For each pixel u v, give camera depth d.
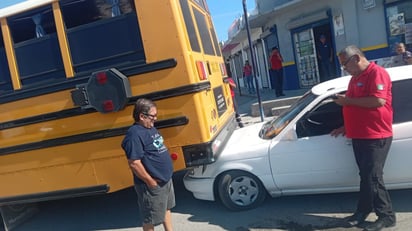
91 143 4.39
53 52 4.36
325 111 4.38
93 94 4.20
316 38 13.72
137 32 4.14
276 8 13.27
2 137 4.64
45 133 4.48
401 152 4.04
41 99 4.43
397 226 3.83
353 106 3.71
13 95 4.49
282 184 4.49
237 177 4.65
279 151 4.43
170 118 4.17
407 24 11.45
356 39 12.22
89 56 4.27
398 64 8.93
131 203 5.84
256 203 4.68
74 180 4.53
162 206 3.66
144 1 4.07
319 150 4.29
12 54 4.45
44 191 4.64
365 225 3.94
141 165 3.49
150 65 4.12
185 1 4.64
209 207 5.07
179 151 4.21
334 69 13.29
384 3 11.60
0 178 4.77
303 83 14.58
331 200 4.70
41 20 4.38
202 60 4.66
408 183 4.14
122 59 4.21
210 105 4.57
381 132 3.64
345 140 4.20
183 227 4.58
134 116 3.64
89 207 5.96
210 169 4.72
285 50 14.80
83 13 4.25
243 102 15.08
